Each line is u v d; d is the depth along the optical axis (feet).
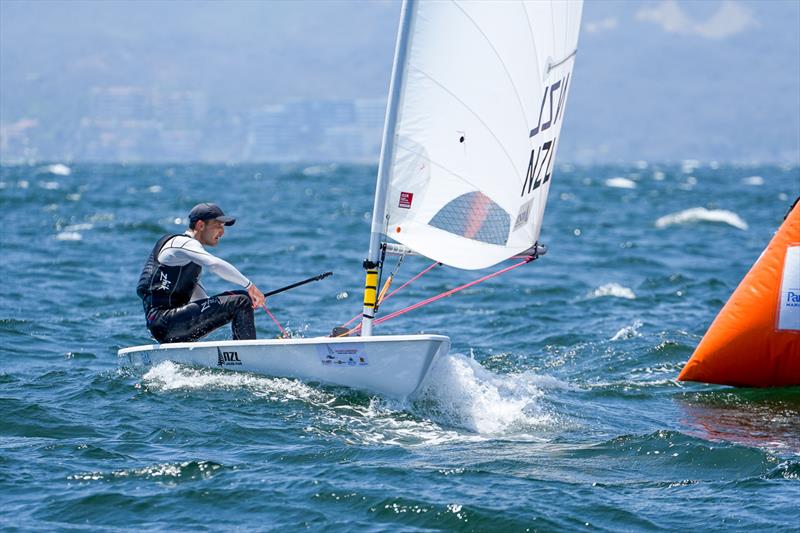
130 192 603.67
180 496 73.20
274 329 149.18
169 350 104.17
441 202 95.25
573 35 98.78
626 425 96.37
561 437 90.53
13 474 77.56
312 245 286.25
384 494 73.15
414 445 86.17
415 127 93.76
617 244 307.78
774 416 100.27
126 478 76.74
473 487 75.61
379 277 97.76
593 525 69.15
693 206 527.40
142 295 105.70
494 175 95.76
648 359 127.85
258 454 82.43
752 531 67.97
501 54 92.99
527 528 68.39
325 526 68.64
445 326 155.43
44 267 220.84
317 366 98.12
